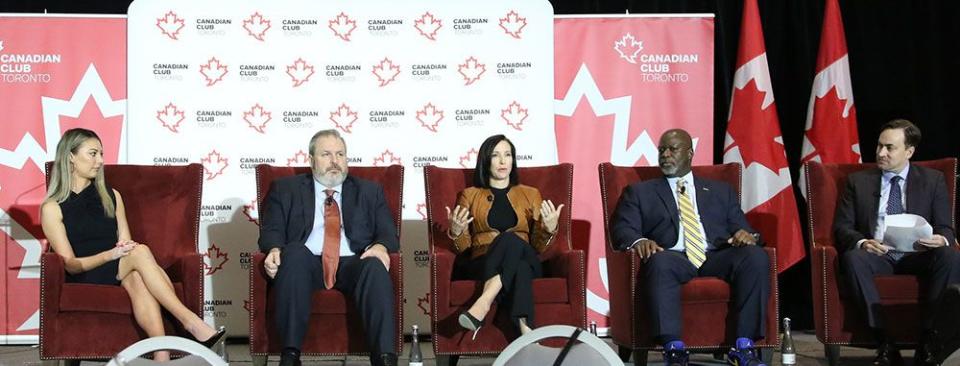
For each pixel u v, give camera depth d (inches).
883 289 179.5
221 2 219.0
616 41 226.4
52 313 165.9
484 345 176.6
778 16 247.4
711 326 179.3
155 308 166.7
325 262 177.6
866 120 247.6
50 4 234.8
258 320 174.4
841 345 182.5
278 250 174.9
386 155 221.5
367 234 184.1
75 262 169.2
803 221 248.2
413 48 221.8
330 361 199.6
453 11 222.2
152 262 169.3
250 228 219.6
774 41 247.3
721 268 181.0
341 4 220.8
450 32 222.2
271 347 174.2
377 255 173.5
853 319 182.1
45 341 165.9
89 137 179.0
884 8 247.6
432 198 191.8
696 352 190.2
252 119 219.5
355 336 173.6
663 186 193.3
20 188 217.5
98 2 235.3
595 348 108.0
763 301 176.6
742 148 226.8
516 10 222.8
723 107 245.0
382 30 221.3
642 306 179.8
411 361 174.6
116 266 170.6
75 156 177.6
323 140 184.9
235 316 219.8
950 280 174.9
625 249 184.9
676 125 226.5
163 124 217.6
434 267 177.0
